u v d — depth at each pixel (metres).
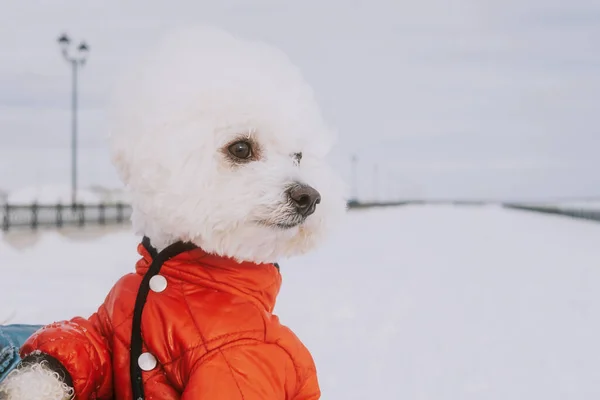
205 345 2.08
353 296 7.76
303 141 2.37
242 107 2.21
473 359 4.97
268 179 2.16
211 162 2.14
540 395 4.18
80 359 2.11
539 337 5.72
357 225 28.12
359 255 13.38
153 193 2.16
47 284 8.44
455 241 17.81
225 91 2.21
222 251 2.17
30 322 5.73
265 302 2.34
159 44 2.44
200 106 2.18
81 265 10.98
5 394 1.99
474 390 4.25
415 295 7.93
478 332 5.88
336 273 10.16
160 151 2.11
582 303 7.44
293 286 8.59
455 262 11.97
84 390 2.12
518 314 6.77
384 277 9.69
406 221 33.00
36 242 15.51
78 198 35.59
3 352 2.17
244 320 2.16
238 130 2.21
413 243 17.06
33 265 10.94
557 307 7.20
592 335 5.82
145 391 2.16
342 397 4.06
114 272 9.99
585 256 13.20
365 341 5.46
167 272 2.25
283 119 2.29
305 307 6.97
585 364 4.88
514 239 18.61
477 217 39.84
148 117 2.17
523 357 5.05
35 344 2.12
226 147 2.21
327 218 2.34
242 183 2.14
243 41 2.54
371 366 4.73
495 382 4.42
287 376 2.20
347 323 6.16
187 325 2.13
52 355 2.08
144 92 2.23
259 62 2.40
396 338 5.60
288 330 2.33
